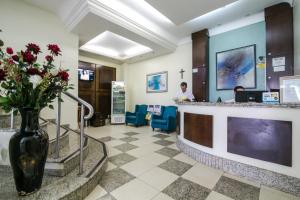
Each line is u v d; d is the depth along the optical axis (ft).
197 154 9.28
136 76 25.08
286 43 11.60
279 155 6.41
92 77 23.11
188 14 12.71
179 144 11.43
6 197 4.51
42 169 4.80
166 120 17.03
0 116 7.84
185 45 18.79
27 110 4.43
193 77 16.65
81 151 6.06
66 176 5.89
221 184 6.73
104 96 24.82
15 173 4.44
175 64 19.81
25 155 4.37
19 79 4.09
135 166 8.41
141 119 21.18
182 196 5.88
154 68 22.52
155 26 15.79
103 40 19.01
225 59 15.31
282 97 7.16
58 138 6.34
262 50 13.34
